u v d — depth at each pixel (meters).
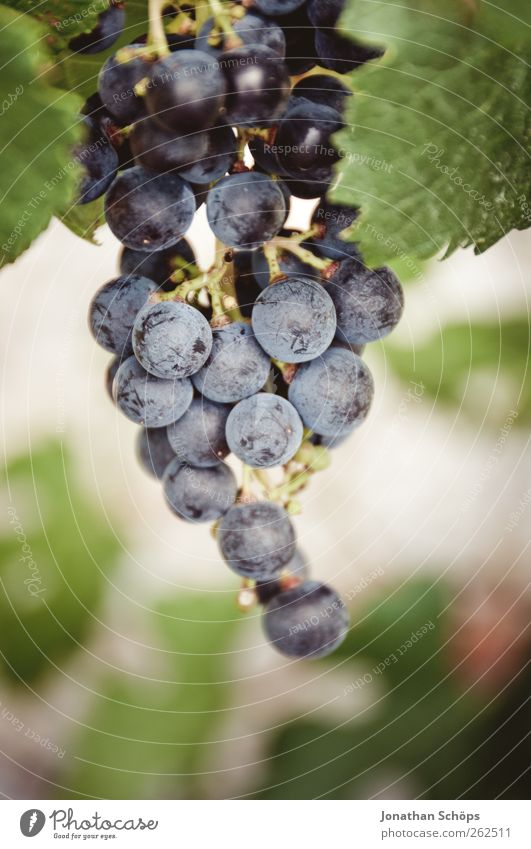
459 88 0.22
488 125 0.22
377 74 0.22
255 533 0.23
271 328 0.22
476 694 0.31
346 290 0.23
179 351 0.22
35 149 0.23
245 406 0.22
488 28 0.22
